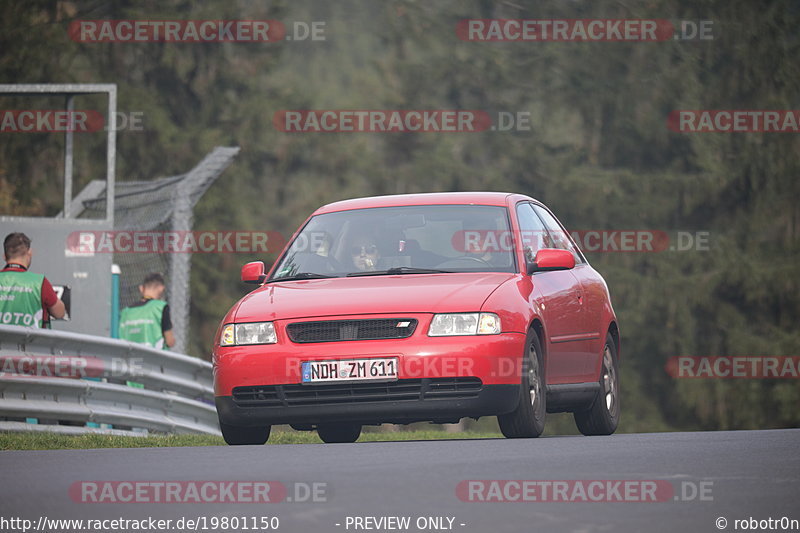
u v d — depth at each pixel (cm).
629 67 13562
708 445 2592
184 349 5841
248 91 13100
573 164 13288
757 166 13400
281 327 2989
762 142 13412
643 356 12862
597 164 13550
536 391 3103
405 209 3431
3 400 3803
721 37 13662
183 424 4631
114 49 12962
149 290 5200
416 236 3341
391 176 13050
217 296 12169
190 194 5906
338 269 3316
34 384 3888
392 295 2997
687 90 13488
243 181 12706
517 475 1941
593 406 3612
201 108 13075
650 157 13575
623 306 12862
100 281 5103
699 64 13625
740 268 13050
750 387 12788
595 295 3641
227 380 3006
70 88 5028
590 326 3534
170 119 12975
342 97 13700
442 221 3369
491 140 13312
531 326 3080
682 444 2630
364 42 14788
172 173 12688
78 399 4103
